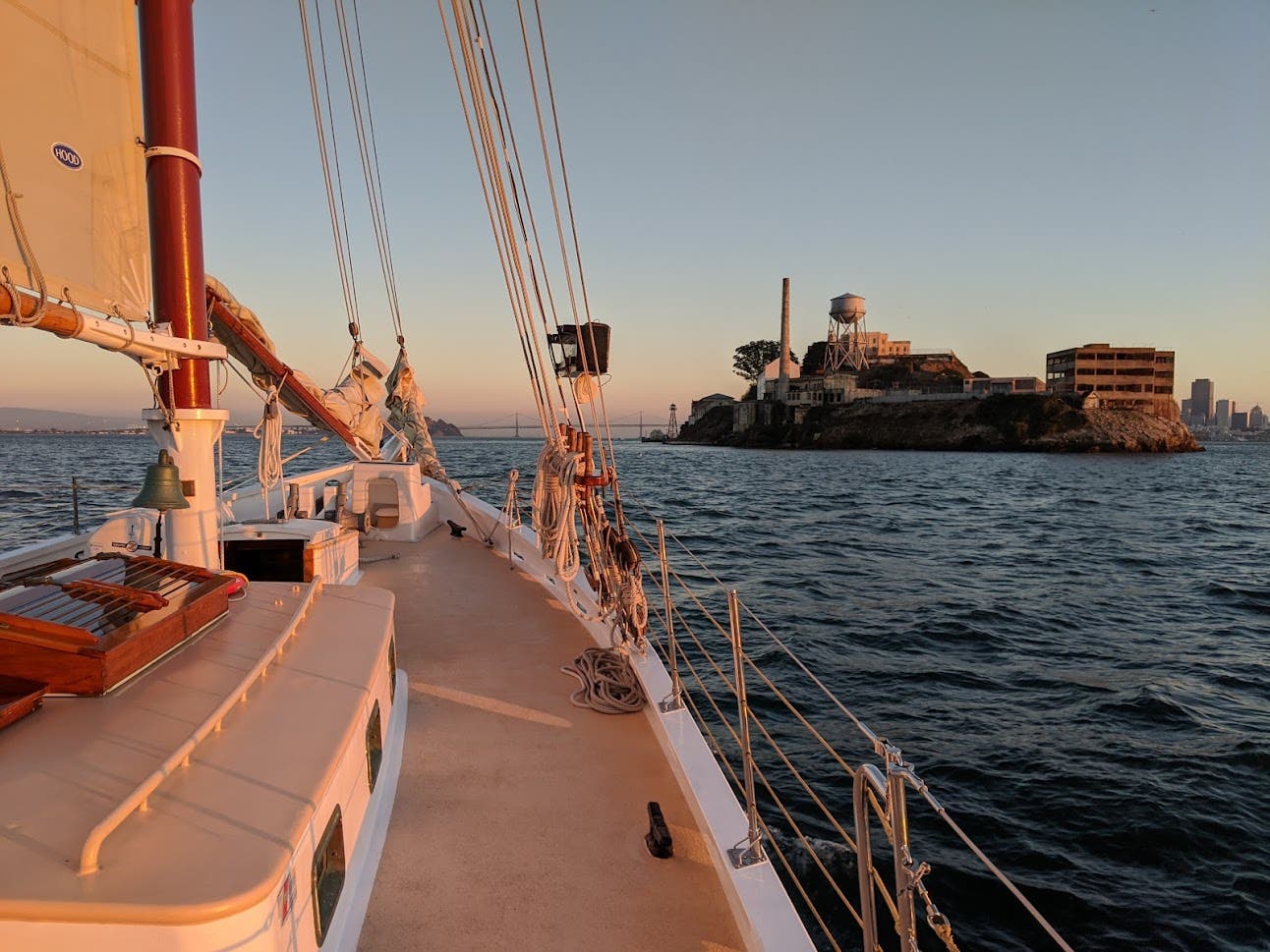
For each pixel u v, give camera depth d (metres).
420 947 2.71
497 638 5.98
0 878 1.75
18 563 5.00
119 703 2.66
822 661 11.45
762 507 35.56
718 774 3.62
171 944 1.71
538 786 3.80
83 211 3.00
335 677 3.13
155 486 3.81
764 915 2.69
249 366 6.47
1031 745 8.68
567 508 4.72
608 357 5.18
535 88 4.77
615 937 2.79
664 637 12.43
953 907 5.90
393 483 9.62
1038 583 18.73
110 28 3.14
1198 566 21.78
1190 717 9.63
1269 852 6.68
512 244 4.65
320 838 2.45
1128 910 5.94
